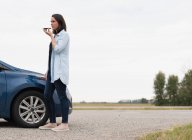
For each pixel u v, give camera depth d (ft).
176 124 31.32
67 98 26.58
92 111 62.49
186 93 203.72
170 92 207.31
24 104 28.04
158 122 34.73
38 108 28.07
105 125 30.99
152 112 57.82
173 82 206.59
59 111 27.81
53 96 27.63
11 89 27.50
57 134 24.59
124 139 23.22
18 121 27.63
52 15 26.35
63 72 25.94
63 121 26.37
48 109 27.30
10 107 27.68
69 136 23.85
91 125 30.81
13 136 23.49
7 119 31.71
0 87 27.37
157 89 208.33
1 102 27.40
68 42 26.25
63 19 26.40
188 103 204.64
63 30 26.27
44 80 28.40
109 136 24.38
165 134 23.25
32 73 28.94
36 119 28.02
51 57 26.45
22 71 28.76
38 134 24.45
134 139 23.29
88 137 23.68
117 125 31.19
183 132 23.61
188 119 38.73
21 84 27.63
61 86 26.09
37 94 27.94
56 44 26.00
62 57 26.03
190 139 21.11
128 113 53.78
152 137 22.63
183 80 205.05
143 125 31.68
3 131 25.73
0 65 28.07
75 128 28.25
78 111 63.05
